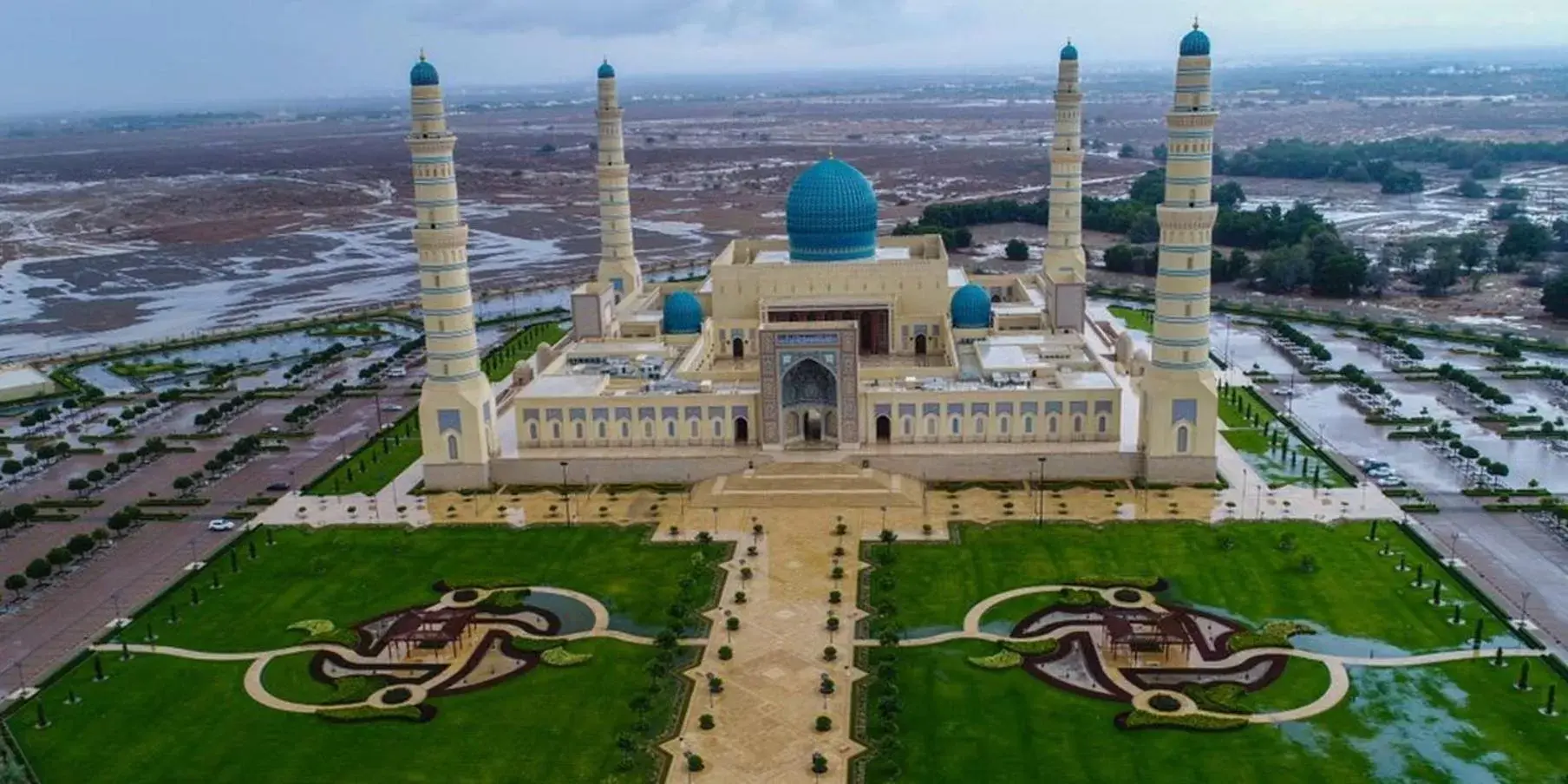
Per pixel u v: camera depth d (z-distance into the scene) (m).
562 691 121.19
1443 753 105.94
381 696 121.19
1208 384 171.00
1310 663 122.50
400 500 177.62
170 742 113.56
